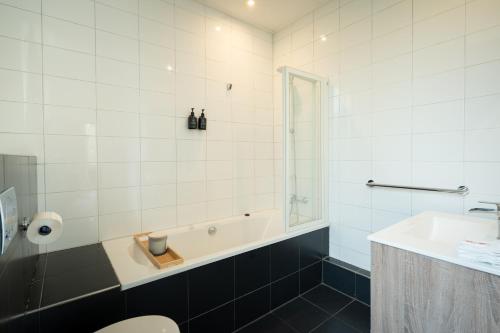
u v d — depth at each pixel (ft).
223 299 5.47
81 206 5.95
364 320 6.02
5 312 2.47
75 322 3.80
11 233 2.71
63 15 5.62
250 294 5.97
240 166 8.91
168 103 7.18
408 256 3.53
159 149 7.06
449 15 5.41
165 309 4.65
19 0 5.16
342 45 7.48
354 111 7.25
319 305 6.65
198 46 7.76
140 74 6.68
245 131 9.02
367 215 7.06
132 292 4.30
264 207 9.65
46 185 5.50
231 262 5.61
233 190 8.73
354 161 7.30
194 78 7.68
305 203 7.77
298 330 5.69
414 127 6.02
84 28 5.87
